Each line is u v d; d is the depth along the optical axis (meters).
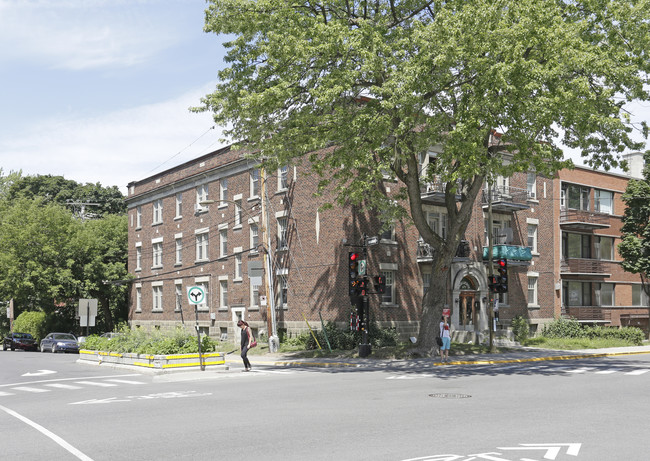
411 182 26.12
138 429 10.65
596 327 42.38
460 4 20.75
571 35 19.75
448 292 36.72
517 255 39.09
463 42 19.72
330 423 10.76
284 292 38.09
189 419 11.59
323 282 34.94
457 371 21.52
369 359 27.69
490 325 30.75
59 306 58.09
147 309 53.03
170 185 50.28
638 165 52.78
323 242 35.12
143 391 16.95
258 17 22.30
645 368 22.48
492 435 9.53
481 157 20.53
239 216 42.28
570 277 45.25
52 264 52.78
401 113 20.48
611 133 22.28
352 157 22.16
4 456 8.72
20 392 17.70
